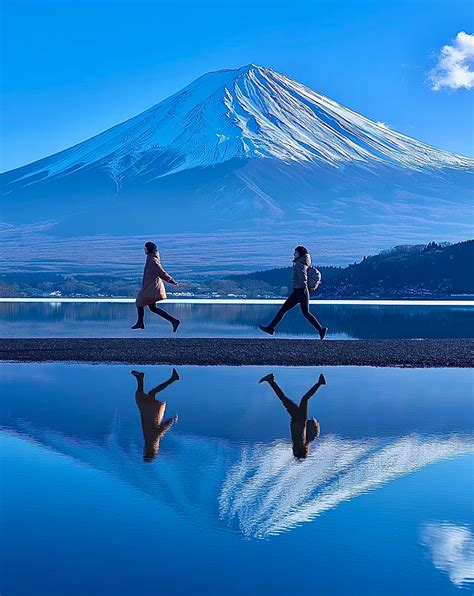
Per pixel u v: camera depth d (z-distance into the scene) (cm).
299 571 369
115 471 541
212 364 1184
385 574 367
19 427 697
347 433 684
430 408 820
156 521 434
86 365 1162
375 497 482
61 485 504
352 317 2678
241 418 754
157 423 723
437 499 478
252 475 532
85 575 362
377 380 1040
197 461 572
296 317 2655
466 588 353
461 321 2441
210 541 405
